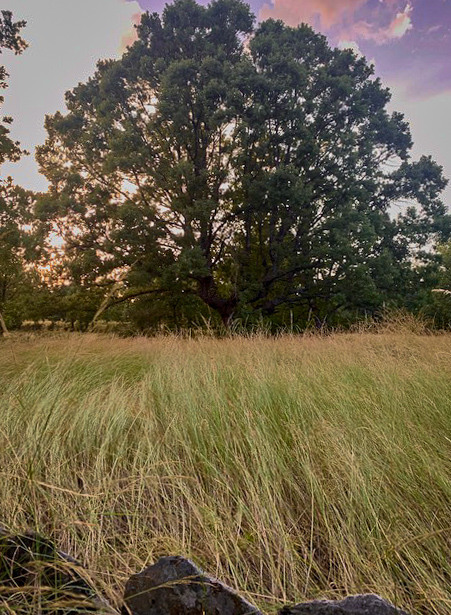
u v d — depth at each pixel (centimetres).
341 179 2591
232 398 418
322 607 132
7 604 130
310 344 695
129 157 2334
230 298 2491
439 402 376
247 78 2222
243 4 2519
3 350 543
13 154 2131
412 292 2586
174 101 2314
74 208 2391
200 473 304
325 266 2373
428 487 259
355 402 388
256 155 2395
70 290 2350
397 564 209
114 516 246
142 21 2555
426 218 2844
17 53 2125
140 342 855
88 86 2770
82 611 127
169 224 2488
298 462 301
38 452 279
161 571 143
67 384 449
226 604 133
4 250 2044
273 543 226
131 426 370
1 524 212
